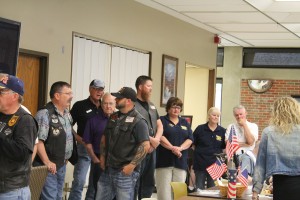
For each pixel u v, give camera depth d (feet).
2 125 11.35
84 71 23.07
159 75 29.43
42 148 16.15
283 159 13.05
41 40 19.99
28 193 11.69
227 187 15.23
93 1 23.12
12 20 17.29
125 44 25.81
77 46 22.56
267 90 42.34
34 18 19.60
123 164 16.01
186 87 38.70
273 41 39.09
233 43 41.22
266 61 42.52
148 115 19.11
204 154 23.56
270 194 16.14
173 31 30.94
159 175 21.30
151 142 18.69
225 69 43.19
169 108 21.71
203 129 23.75
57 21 20.85
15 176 11.30
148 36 28.04
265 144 13.37
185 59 32.78
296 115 13.28
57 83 16.94
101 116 19.48
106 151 16.39
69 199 19.89
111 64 25.13
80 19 22.31
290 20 30.12
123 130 16.03
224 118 43.16
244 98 42.86
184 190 17.17
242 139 22.06
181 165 21.47
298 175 12.96
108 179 16.33
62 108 16.96
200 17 30.68
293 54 42.04
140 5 27.04
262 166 13.47
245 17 29.94
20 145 11.14
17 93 11.50
